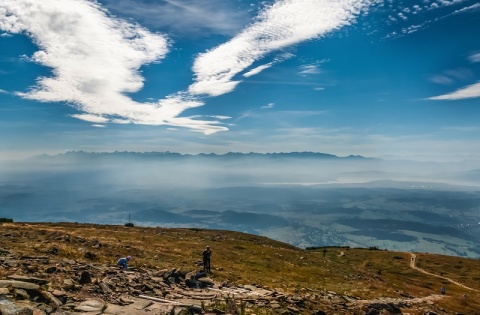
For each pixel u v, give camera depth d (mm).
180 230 107188
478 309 56219
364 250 190125
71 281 19672
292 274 52781
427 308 42531
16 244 36000
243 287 29688
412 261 162375
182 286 25234
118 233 76312
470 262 166750
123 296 19109
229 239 94688
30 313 12648
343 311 27469
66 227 81625
